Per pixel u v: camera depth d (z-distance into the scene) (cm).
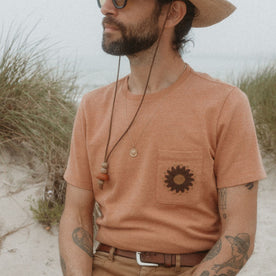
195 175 110
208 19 132
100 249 127
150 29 113
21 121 305
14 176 290
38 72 356
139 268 116
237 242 105
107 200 121
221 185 110
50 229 262
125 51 114
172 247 112
